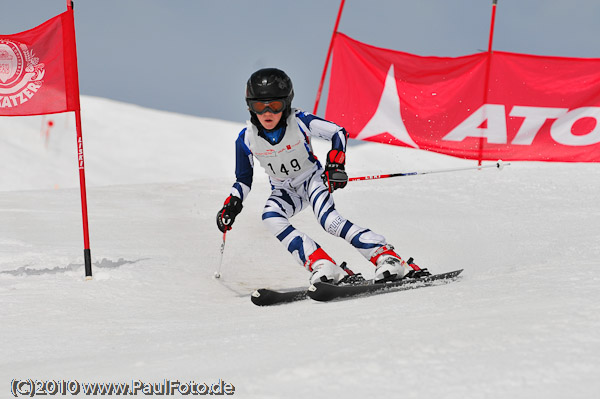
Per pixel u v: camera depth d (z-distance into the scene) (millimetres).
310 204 15203
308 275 19891
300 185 14836
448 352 6520
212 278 19156
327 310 11359
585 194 36188
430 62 34156
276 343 8242
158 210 36562
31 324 13234
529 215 28859
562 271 12070
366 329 8422
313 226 29234
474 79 33719
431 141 34375
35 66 20203
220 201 40500
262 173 96188
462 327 7602
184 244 25078
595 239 19312
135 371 7402
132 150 167750
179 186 49375
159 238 26531
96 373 7488
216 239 26391
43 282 18125
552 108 33250
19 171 134000
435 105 34219
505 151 33781
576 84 32906
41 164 141625
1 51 20047
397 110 34562
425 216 30125
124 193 45156
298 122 14125
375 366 6219
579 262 13305
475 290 11070
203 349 8492
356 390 5676
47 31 20234
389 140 34688
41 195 44812
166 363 7699
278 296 13547
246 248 24297
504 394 5324
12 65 20109
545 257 16844
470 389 5480
